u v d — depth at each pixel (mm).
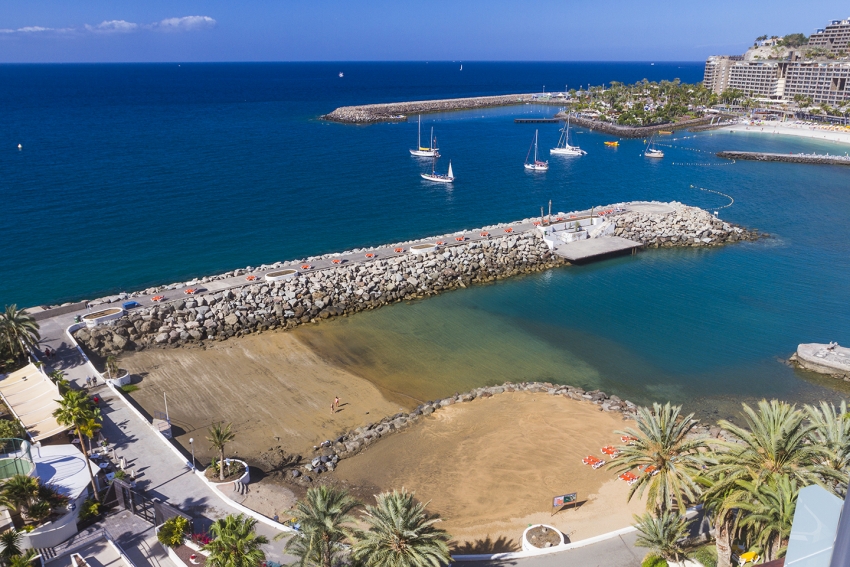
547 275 101438
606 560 42375
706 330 81875
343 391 66500
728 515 37094
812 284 97250
